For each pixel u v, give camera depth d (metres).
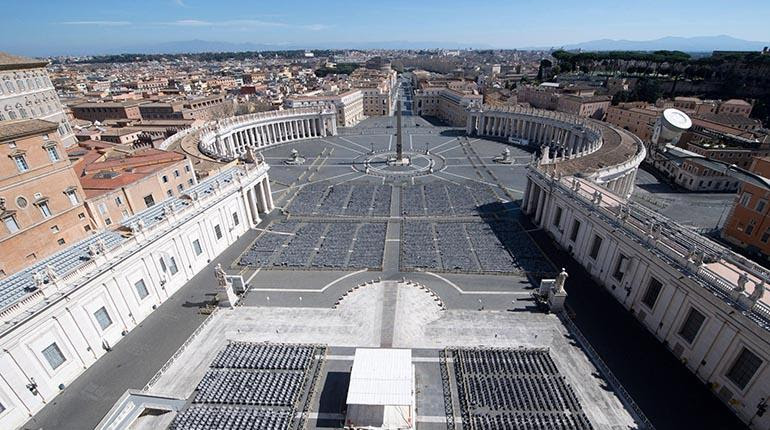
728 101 145.62
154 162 75.44
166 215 55.00
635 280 49.44
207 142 113.12
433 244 68.00
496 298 53.84
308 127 155.00
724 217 80.81
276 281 58.66
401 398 36.12
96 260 44.81
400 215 80.88
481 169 112.25
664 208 84.81
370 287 56.62
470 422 36.53
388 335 47.59
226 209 68.31
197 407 38.97
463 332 47.84
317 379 41.81
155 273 53.09
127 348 46.88
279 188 99.12
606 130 110.62
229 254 66.56
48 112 92.94
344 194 93.56
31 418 38.47
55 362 40.84
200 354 45.62
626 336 46.88
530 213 79.88
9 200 48.03
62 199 54.78
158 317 51.91
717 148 96.56
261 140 145.88
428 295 54.56
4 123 49.06
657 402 38.41
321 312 51.81
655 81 182.38
